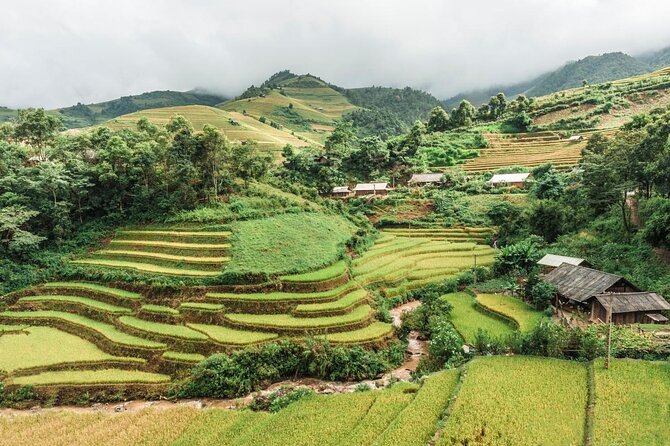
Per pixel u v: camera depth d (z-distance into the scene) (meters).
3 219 58.16
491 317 51.53
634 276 48.41
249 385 40.16
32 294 56.88
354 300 52.50
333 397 34.66
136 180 72.62
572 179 81.25
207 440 30.23
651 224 51.16
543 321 40.44
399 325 51.97
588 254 57.59
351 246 71.75
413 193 100.44
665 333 37.28
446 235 85.06
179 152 70.62
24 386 39.78
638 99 136.12
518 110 156.25
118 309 52.34
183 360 42.69
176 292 53.41
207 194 72.69
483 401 29.45
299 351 43.00
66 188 66.94
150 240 64.81
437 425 27.64
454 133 143.88
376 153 116.38
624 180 58.25
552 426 26.64
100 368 42.94
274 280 54.00
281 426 30.66
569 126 131.38
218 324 48.53
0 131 82.00
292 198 82.06
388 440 26.61
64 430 32.91
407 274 66.31
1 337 48.59
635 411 27.31
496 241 79.31
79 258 62.78
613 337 36.16
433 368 40.25
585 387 30.97
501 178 100.75
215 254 59.50
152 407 36.12
